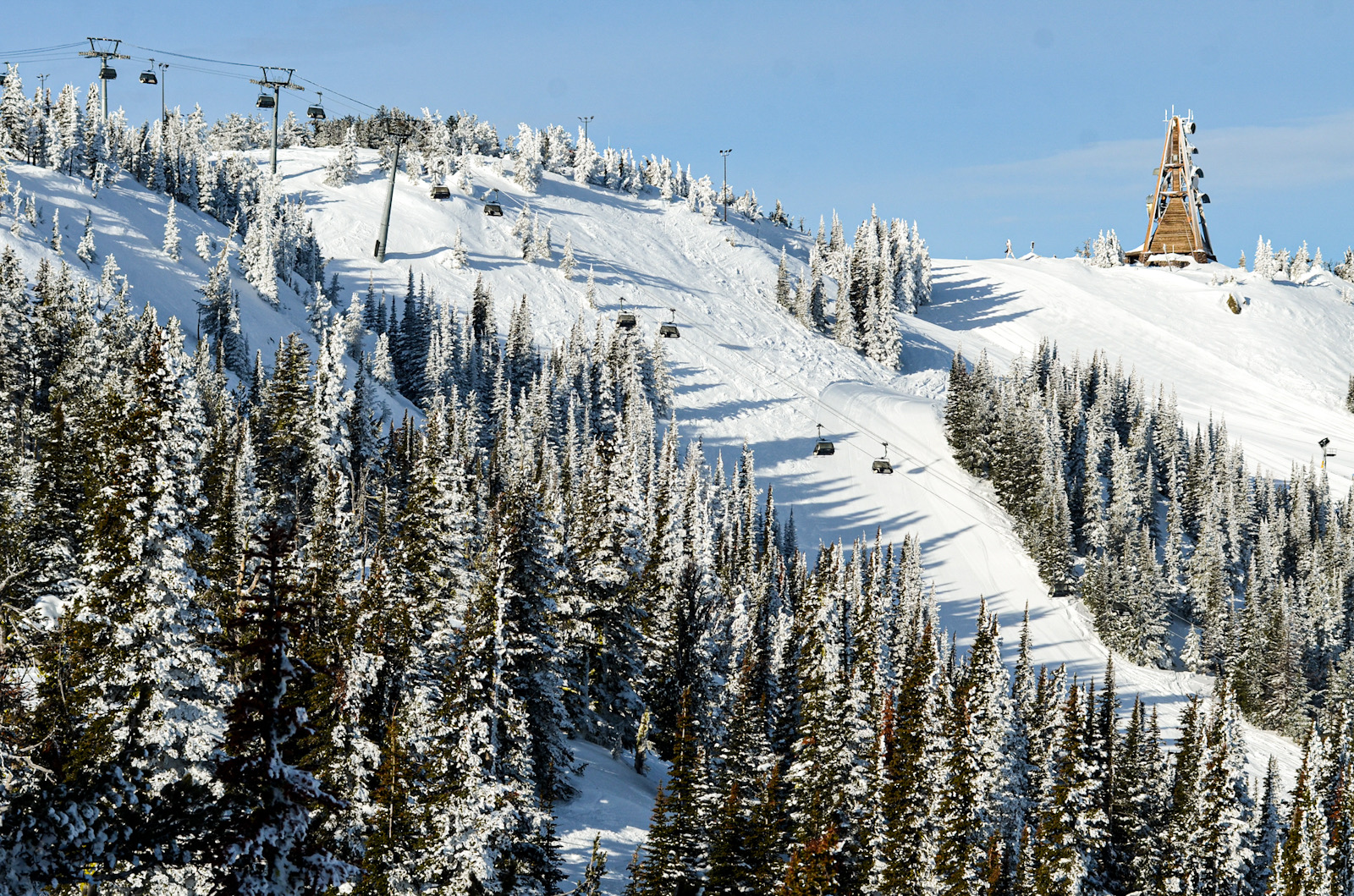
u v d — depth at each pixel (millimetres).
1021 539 154000
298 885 19703
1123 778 63438
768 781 43156
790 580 112562
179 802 21906
